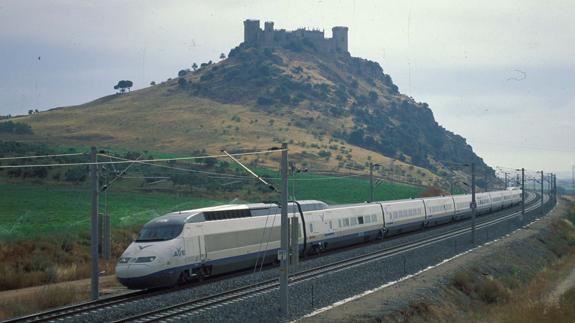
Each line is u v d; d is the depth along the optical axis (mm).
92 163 31188
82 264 44375
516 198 119500
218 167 116812
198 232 33750
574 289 42531
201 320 24906
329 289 32938
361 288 34281
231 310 26797
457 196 82438
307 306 29250
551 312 34781
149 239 32500
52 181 91625
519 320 33469
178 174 102562
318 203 48594
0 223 60562
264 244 39375
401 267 41500
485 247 55750
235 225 36781
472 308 36094
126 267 30719
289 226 28641
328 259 43656
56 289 31266
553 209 111062
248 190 99125
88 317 25328
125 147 184125
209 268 34719
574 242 74812
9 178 90688
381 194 121625
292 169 32688
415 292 33719
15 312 27500
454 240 58156
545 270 53688
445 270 41625
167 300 28625
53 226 59562
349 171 163000
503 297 39406
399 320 28406
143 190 91750
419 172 192875
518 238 63969
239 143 194500
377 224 57031
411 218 65312
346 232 50719
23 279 37531
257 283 33500
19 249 44562
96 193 31188
